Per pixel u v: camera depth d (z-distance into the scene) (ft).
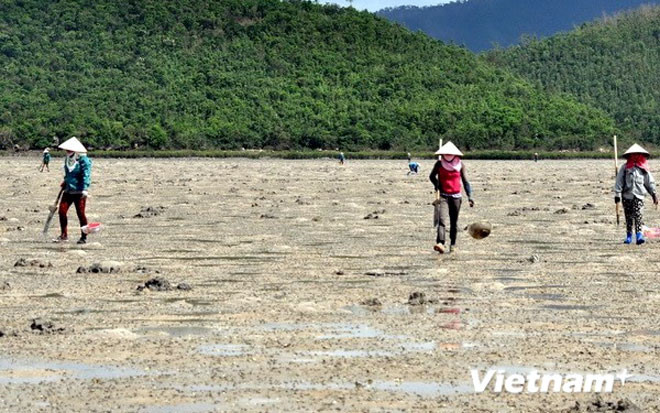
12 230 100.27
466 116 650.02
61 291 61.31
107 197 160.04
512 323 51.44
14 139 545.44
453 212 82.69
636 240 88.07
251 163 428.15
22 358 43.62
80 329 49.70
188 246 86.74
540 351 45.11
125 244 88.48
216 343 46.57
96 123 576.20
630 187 87.92
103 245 87.71
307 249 84.23
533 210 130.11
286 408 36.37
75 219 114.52
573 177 265.54
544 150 614.75
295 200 152.15
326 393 38.32
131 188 191.11
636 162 88.33
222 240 91.66
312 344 46.39
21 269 71.10
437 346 46.11
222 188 191.93
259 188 192.34
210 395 37.99
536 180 242.17
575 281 65.62
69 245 87.56
